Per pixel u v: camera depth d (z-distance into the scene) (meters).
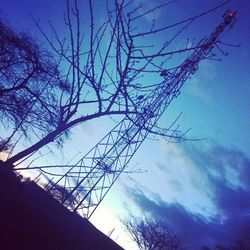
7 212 8.84
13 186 9.25
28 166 4.00
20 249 8.38
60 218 11.02
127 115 5.03
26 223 9.29
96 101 4.67
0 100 9.55
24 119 7.25
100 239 11.98
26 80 9.84
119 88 4.55
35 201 10.41
